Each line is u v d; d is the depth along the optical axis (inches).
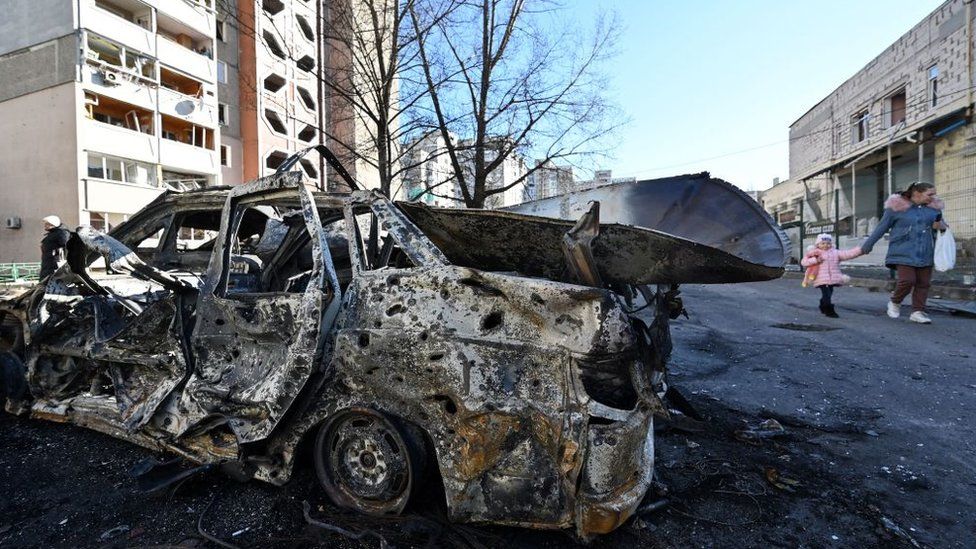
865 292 450.0
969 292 370.3
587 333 81.7
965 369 193.5
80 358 140.2
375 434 95.2
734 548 87.7
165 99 967.0
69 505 104.1
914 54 598.9
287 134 1235.2
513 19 326.3
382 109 319.9
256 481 111.8
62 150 851.4
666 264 105.0
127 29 903.7
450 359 85.7
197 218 174.2
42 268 298.5
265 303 107.0
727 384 181.2
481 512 84.5
